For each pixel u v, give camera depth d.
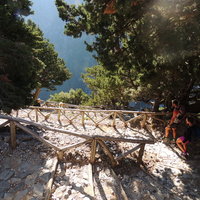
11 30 6.30
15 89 5.70
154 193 4.63
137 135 8.39
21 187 4.39
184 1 4.27
